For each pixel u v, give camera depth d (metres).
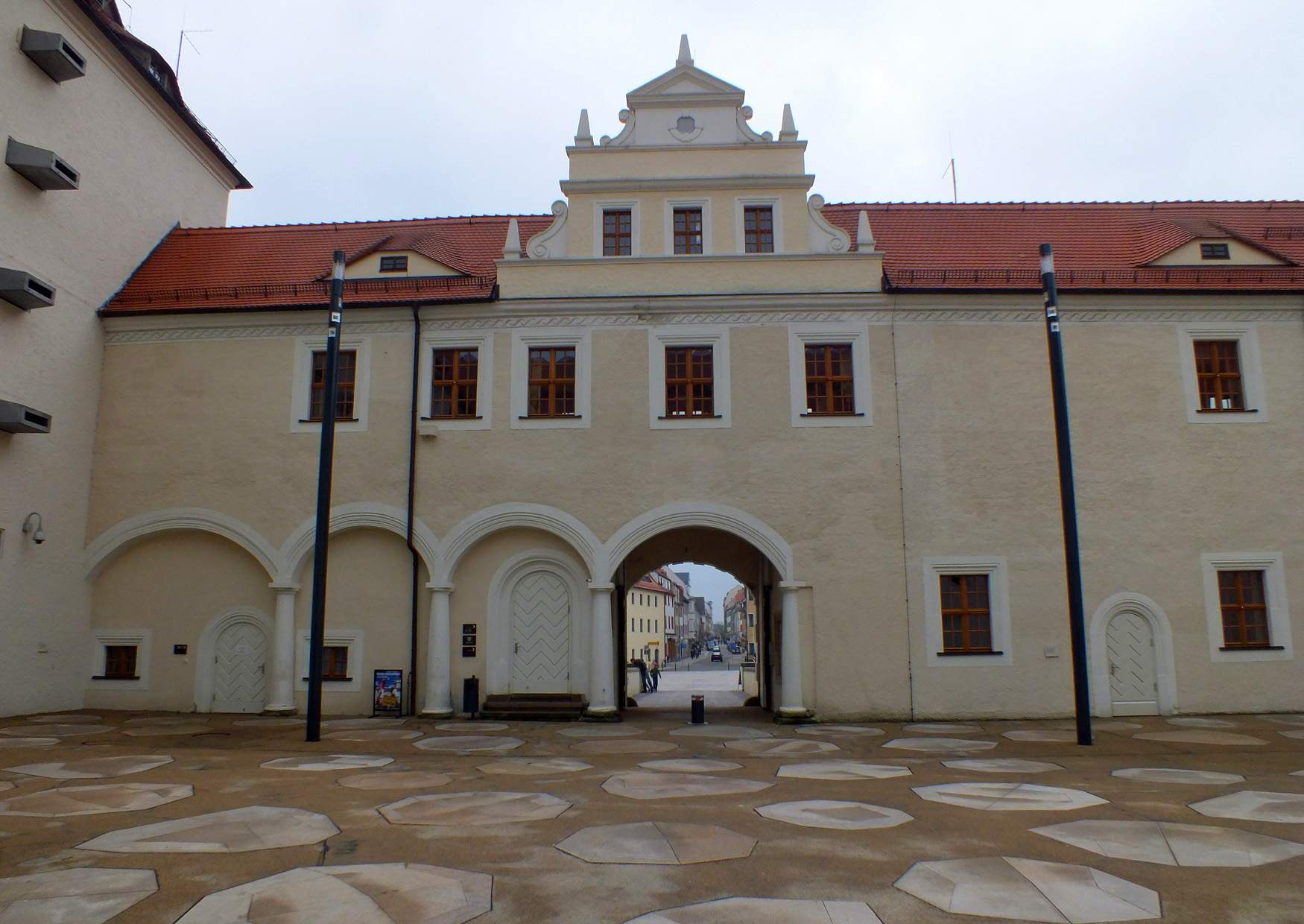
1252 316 18.86
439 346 19.06
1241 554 17.98
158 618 19.02
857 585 17.80
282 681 18.09
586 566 18.11
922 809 8.91
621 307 18.88
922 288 18.56
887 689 17.47
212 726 16.48
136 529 18.92
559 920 5.63
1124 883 6.40
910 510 18.06
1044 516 18.05
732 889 6.25
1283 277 19.17
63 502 18.42
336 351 15.06
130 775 11.02
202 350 19.47
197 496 18.91
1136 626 17.81
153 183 22.28
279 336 19.39
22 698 17.44
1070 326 18.78
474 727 16.48
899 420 18.36
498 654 18.17
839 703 17.44
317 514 14.76
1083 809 8.91
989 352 18.66
